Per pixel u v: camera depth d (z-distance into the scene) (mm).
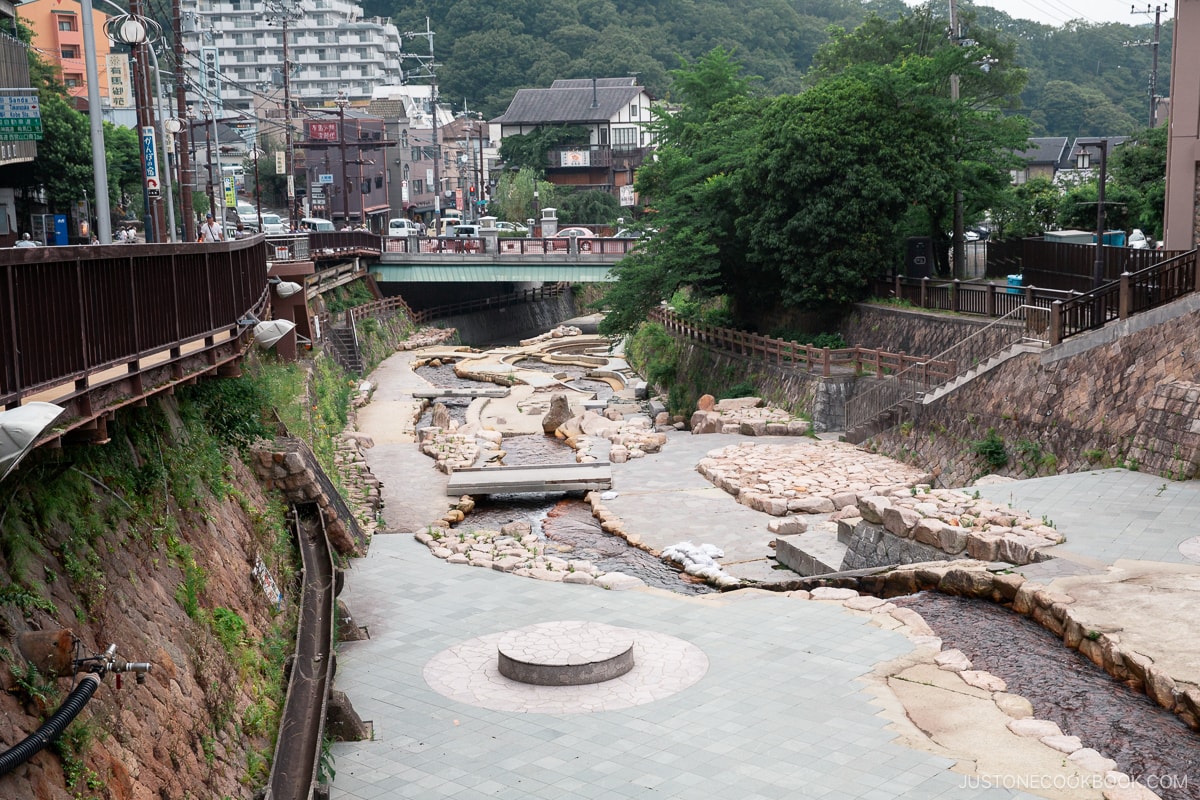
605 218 89125
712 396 40688
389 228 82375
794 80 132500
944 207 39250
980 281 37719
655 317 55844
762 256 38500
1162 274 21422
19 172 44688
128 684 9266
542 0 141875
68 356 9016
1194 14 26984
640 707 12906
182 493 13164
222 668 11422
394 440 35250
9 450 6887
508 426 38375
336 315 51812
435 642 15539
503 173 95562
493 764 11594
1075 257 31266
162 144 35906
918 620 15422
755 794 10719
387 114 100125
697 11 141750
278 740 11398
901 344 33438
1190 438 19422
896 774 10992
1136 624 13469
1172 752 11102
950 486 25359
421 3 149500
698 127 45969
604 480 27625
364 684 13938
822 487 25578
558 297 88250
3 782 6918
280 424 20844
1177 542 16375
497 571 19391
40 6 70938
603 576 18703
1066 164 92500
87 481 10586
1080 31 130375
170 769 9195
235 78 140875
